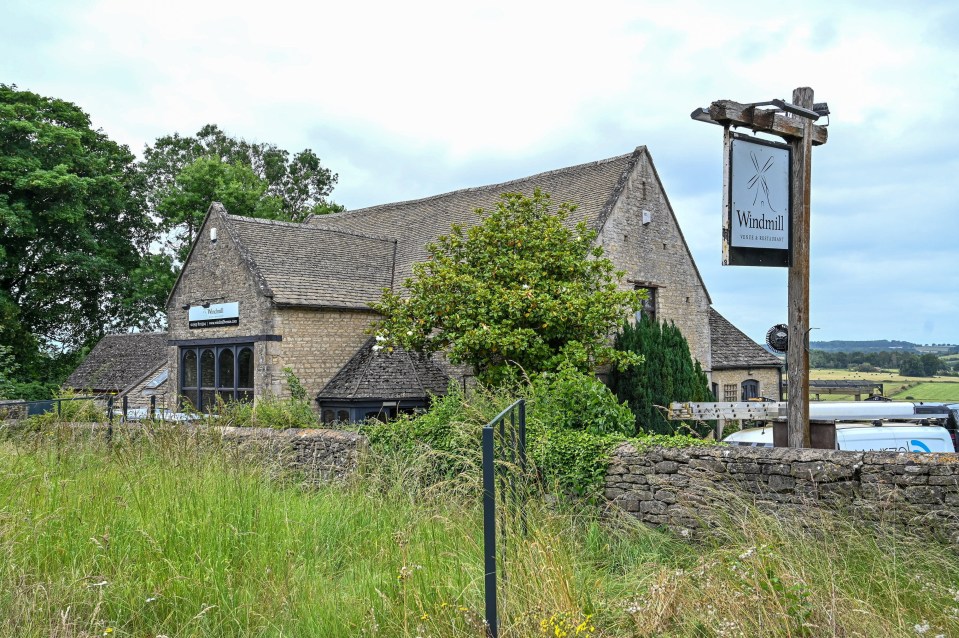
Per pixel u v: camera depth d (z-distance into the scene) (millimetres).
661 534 8109
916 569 5984
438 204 28250
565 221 22781
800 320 10023
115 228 40656
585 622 4590
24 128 33500
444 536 6426
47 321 38188
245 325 22516
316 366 22547
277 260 23344
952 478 7039
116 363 33438
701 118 9445
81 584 5441
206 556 6074
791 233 10156
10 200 33781
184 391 25000
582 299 16828
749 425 19672
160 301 41344
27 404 13867
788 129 9906
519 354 16703
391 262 26875
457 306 17609
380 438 10766
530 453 9531
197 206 42438
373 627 5059
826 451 7844
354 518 7586
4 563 5562
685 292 25469
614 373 21000
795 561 5793
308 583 5895
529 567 5211
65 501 7102
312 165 60062
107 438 10312
